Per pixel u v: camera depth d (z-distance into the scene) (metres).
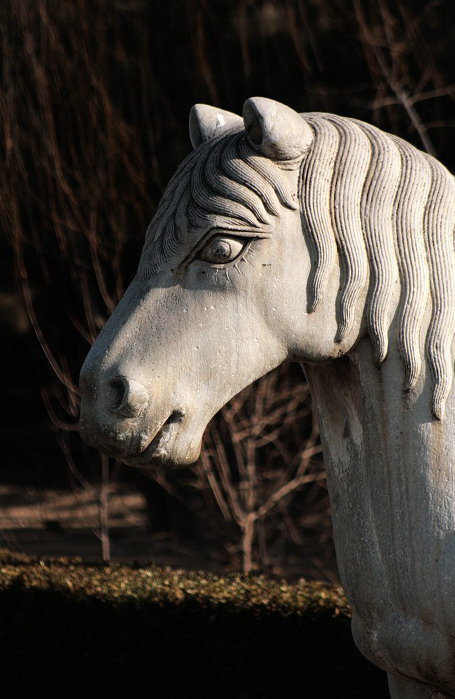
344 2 19.03
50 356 17.67
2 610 12.30
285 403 20.55
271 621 10.80
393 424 4.64
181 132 19.56
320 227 4.55
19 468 36.22
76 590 11.79
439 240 4.65
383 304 4.57
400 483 4.63
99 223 18.12
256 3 19.39
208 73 17.91
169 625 11.27
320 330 4.59
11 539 25.12
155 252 4.71
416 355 4.58
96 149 17.59
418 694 5.11
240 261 4.55
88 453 23.25
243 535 17.09
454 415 4.57
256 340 4.57
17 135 16.55
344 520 4.91
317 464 19.61
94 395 4.61
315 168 4.62
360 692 10.44
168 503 24.05
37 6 16.70
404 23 18.94
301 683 10.67
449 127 19.31
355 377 4.75
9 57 16.39
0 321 23.05
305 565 20.61
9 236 17.12
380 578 4.74
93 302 19.95
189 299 4.59
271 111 4.51
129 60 18.53
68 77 17.02
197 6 18.38
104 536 18.44
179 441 4.60
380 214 4.63
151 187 19.30
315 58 19.33
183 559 22.66
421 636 4.60
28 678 12.15
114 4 18.06
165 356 4.55
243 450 19.31
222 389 4.61
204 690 11.12
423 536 4.53
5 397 30.64
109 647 11.60
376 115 17.38
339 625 10.52
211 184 4.59
